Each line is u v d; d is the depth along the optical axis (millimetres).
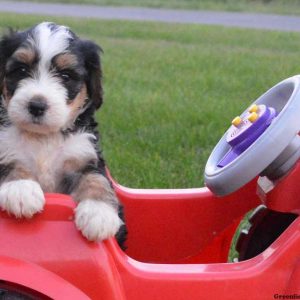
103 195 1336
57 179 1422
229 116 2957
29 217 1241
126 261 1279
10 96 1398
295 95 1318
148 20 7906
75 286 1237
